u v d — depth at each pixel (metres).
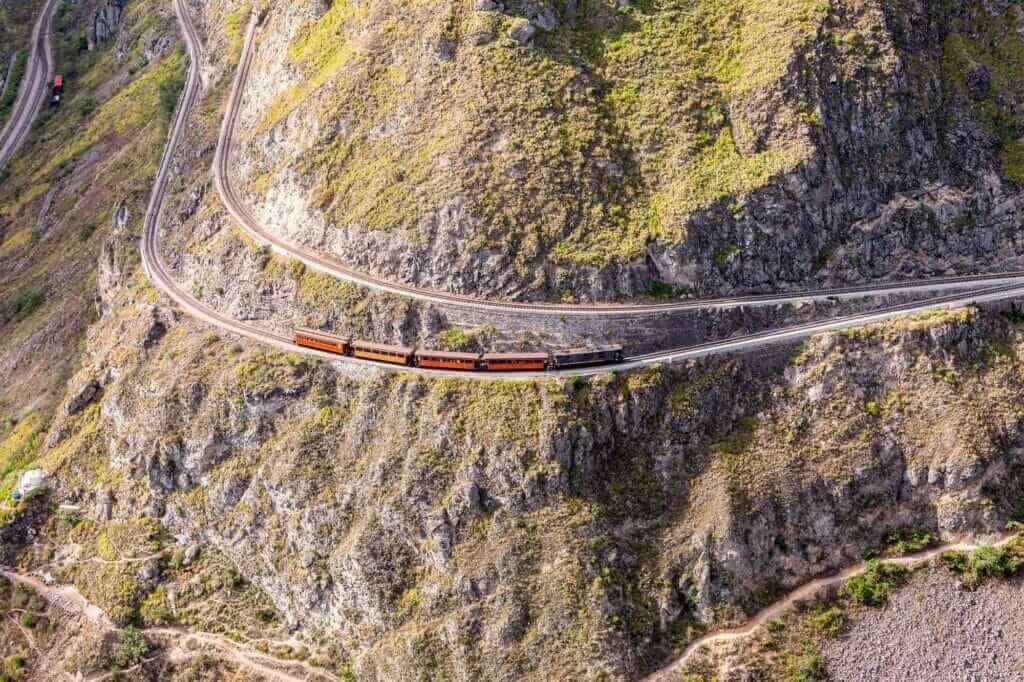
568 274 133.25
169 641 133.75
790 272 136.75
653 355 132.50
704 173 136.62
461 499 125.56
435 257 135.38
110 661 133.50
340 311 137.12
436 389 129.75
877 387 131.62
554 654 121.19
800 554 127.00
